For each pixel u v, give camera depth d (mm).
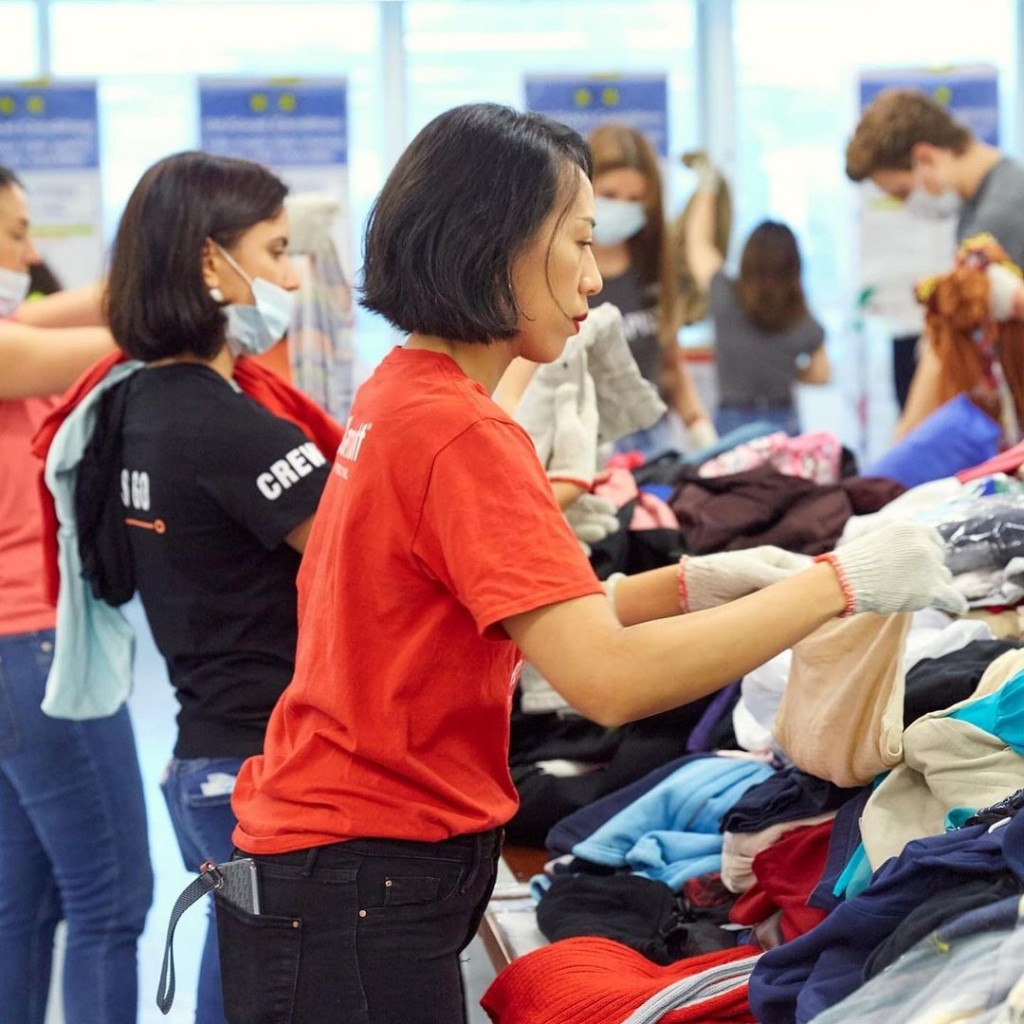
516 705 2920
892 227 7391
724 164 8805
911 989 1509
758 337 6762
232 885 1692
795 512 3139
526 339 1673
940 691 2008
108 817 2723
